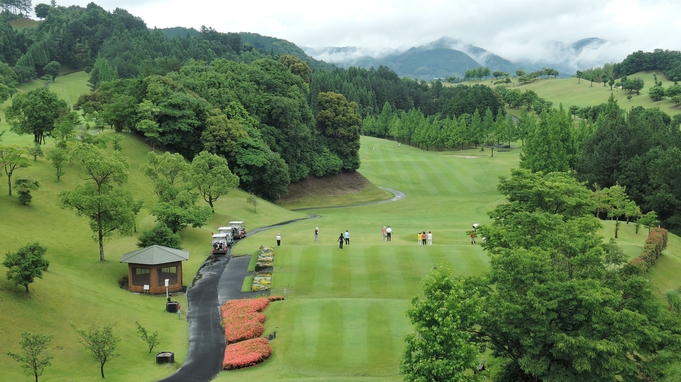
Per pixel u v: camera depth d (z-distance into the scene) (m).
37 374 34.78
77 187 62.34
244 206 102.69
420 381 28.12
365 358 39.69
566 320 30.80
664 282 58.41
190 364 40.50
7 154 73.00
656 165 94.88
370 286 56.50
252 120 129.50
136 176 97.75
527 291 31.33
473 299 29.64
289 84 149.88
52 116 99.19
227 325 46.66
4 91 166.00
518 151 197.50
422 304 29.25
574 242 36.75
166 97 116.62
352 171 149.38
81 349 40.66
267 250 69.56
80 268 58.94
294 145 135.62
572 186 58.28
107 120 113.88
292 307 49.53
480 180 148.12
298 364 39.19
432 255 63.81
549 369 30.12
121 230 63.41
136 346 43.00
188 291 57.53
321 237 80.12
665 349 30.06
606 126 113.00
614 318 29.09
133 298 53.38
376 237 78.62
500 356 34.41
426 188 144.75
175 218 74.38
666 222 93.25
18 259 44.00
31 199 73.00
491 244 48.41
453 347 28.61
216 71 148.62
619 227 79.94
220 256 70.62
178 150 116.12
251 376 37.56
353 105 152.88
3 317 40.53
